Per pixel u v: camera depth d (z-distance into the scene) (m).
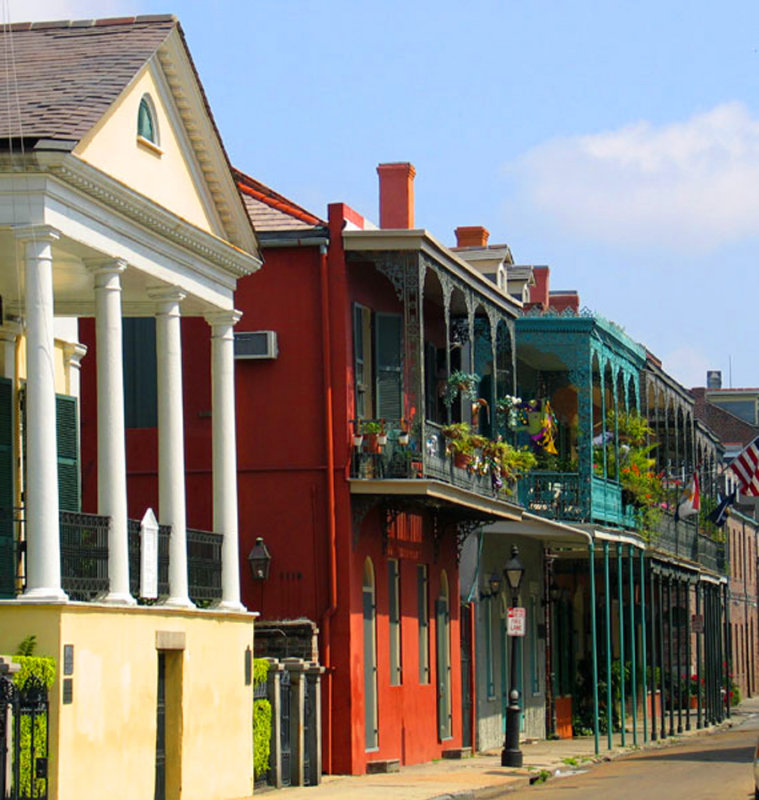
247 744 25.92
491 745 39.97
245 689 26.00
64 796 20.05
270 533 30.58
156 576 23.48
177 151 24.80
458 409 36.72
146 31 23.83
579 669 49.72
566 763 34.97
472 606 38.69
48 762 19.88
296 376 30.78
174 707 23.77
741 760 35.56
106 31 24.05
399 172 38.03
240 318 29.06
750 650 91.25
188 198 25.19
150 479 30.78
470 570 38.50
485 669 39.81
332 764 29.95
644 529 44.47
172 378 24.42
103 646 21.30
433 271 31.94
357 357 31.42
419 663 34.66
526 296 45.78
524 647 43.47
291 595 30.38
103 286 22.41
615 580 51.66
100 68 22.80
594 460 41.59
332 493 30.39
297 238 30.77
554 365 43.22
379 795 26.06
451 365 37.47
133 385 31.05
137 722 22.23
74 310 26.41
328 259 30.83
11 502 24.27
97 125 21.70
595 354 40.69
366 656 31.41
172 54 23.98
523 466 37.16
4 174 20.56
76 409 26.16
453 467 32.69
